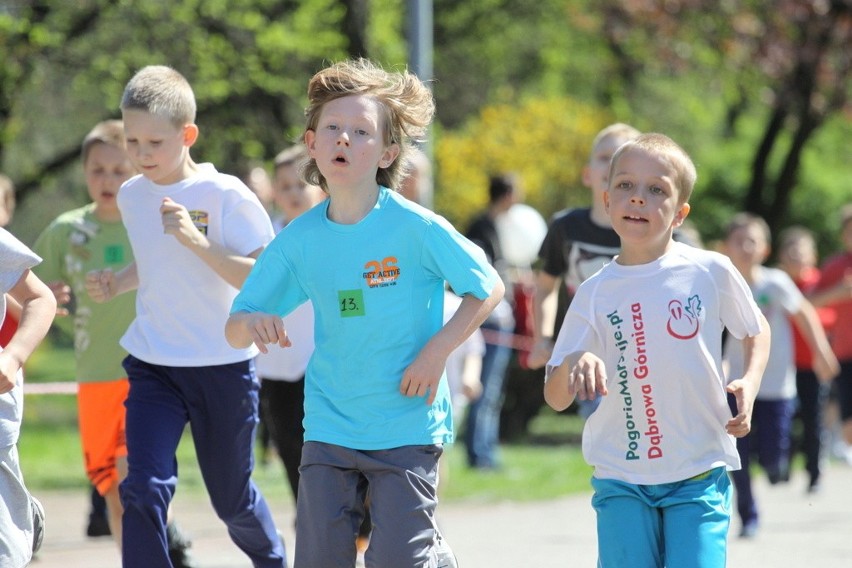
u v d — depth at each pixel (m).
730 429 14.31
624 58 79.88
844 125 77.69
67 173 72.12
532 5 77.19
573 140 70.62
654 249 14.88
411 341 14.46
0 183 25.83
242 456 17.80
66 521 29.55
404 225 14.53
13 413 14.80
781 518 30.45
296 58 61.19
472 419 41.31
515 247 43.06
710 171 71.50
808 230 69.88
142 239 17.73
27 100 63.69
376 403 14.33
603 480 14.72
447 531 28.25
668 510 14.38
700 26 63.56
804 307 30.33
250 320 13.98
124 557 16.22
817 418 35.56
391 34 62.66
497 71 82.25
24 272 14.77
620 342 14.68
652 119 85.00
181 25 57.78
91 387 20.45
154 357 17.44
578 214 22.22
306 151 15.48
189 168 18.05
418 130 15.28
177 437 17.19
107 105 59.12
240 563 23.56
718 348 14.80
